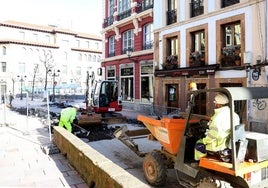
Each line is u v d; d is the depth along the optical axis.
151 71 22.08
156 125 6.48
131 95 24.91
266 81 12.84
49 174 6.94
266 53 12.93
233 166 4.27
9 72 54.50
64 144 8.51
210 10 15.89
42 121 16.67
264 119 8.05
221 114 4.57
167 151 6.31
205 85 16.42
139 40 23.58
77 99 42.62
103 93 18.47
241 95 4.52
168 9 19.70
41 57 57.62
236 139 4.44
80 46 65.19
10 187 6.07
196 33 17.39
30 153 8.99
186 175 5.51
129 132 8.93
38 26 59.19
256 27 13.35
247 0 13.70
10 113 22.95
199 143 5.11
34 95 49.59
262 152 4.56
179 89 18.20
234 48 14.58
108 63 28.50
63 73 60.94
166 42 19.64
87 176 6.21
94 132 13.38
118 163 8.24
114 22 26.88
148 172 6.40
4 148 9.68
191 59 17.36
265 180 4.58
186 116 5.65
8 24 55.25
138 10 23.86
